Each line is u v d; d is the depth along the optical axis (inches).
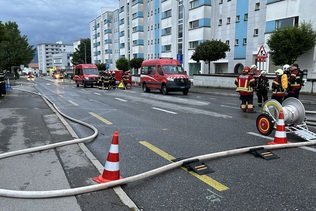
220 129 366.6
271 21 1200.2
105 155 262.2
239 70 1596.9
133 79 1983.3
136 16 2758.4
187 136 328.5
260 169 218.8
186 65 1926.7
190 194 178.7
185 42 1942.7
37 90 1214.9
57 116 463.8
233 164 229.9
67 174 208.1
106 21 3838.6
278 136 284.4
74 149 273.6
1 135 328.2
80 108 596.1
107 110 561.0
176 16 2071.9
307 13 1044.5
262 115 333.7
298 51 976.9
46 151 266.8
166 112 524.7
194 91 1060.5
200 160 235.1
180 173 212.2
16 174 207.8
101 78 1339.8
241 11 1545.3
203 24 1743.4
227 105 629.6
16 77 2940.5
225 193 179.5
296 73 466.3
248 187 187.6
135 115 491.8
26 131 350.3
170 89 933.2
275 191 181.5
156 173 207.5
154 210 160.1
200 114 497.0
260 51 788.6
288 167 222.7
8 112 510.3
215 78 1181.1
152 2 2556.6
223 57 1429.6
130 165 231.3
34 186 186.7
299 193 178.5
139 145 290.8
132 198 174.2
